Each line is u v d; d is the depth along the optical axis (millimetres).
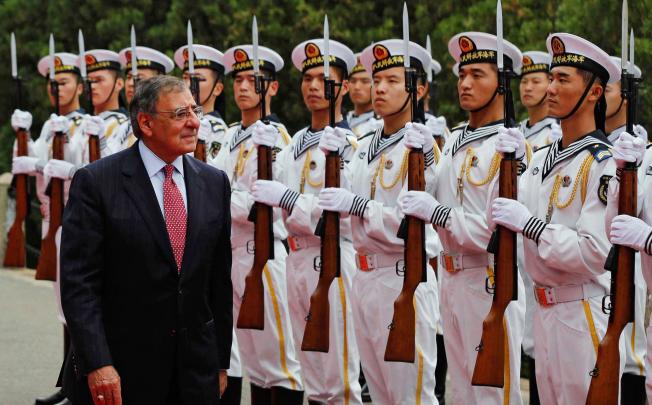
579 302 11141
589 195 10906
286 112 28469
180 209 9984
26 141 18266
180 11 29766
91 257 9719
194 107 9969
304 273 14125
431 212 12055
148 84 9914
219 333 10352
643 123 18891
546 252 10938
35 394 16469
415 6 27359
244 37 28250
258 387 15055
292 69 27984
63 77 19156
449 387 17172
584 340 11109
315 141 14500
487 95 12516
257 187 13695
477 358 11227
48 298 23359
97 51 18969
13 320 21172
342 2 27812
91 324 9578
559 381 11328
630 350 13758
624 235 10148
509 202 11086
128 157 9977
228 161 15609
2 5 32969
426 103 17859
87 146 17375
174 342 9844
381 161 13250
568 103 11312
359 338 13281
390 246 12789
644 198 10641
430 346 12922
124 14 30562
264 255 13641
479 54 12531
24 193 18188
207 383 10016
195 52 17250
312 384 14148
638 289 13758
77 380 9828
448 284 12453
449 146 12688
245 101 15664
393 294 12883
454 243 12250
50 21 31859
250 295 13656
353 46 27375
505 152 11133
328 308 12945
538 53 16766
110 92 19062
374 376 13273
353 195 12945
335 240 12930
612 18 19266
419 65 13469
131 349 9797
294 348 15055
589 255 10789
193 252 9906
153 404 9812
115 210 9750
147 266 9758
